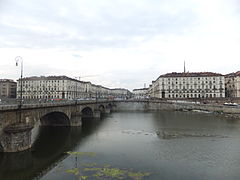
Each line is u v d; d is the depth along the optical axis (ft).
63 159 88.12
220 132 147.02
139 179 67.31
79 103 185.37
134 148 105.60
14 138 85.40
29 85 488.85
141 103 406.00
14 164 83.66
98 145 112.47
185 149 103.24
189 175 71.41
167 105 374.84
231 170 76.28
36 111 106.32
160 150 101.60
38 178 69.15
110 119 237.04
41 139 128.16
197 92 481.46
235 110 249.75
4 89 509.76
